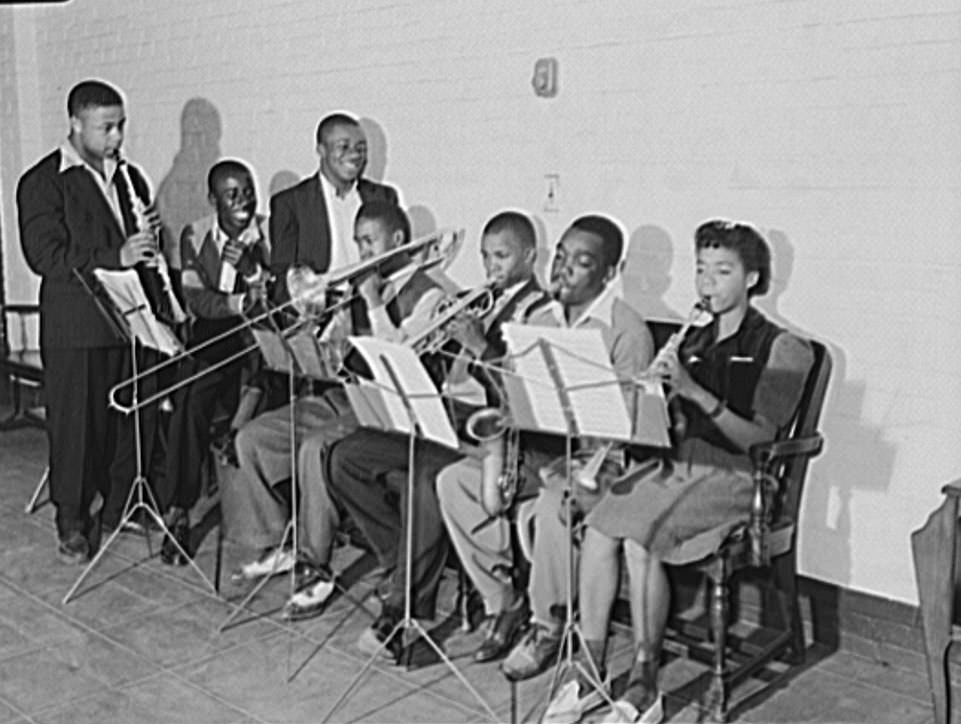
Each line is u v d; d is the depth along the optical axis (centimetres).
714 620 294
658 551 287
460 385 344
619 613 352
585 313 348
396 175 419
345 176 430
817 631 338
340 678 316
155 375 422
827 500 334
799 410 310
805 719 292
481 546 328
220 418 428
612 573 296
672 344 311
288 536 393
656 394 286
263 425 389
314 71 441
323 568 368
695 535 289
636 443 302
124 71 531
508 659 319
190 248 489
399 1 409
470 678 316
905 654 321
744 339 317
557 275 352
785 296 331
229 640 342
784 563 318
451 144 401
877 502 324
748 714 294
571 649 303
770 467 301
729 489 296
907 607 320
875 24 305
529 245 372
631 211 358
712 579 297
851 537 331
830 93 315
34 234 400
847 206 317
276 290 436
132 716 294
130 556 414
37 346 630
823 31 314
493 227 368
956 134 296
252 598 374
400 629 327
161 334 375
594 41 360
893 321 313
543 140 376
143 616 360
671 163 348
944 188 299
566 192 373
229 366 430
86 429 411
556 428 277
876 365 318
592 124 363
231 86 475
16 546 427
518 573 337
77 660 328
